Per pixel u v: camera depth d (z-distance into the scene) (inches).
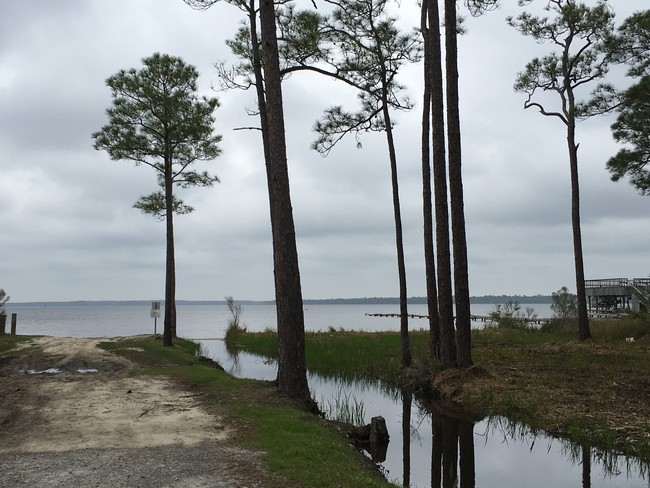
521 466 312.7
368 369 685.9
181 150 989.8
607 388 472.1
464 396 483.5
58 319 3366.1
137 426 322.0
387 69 655.1
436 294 653.3
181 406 381.7
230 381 473.4
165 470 235.9
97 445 279.4
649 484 277.7
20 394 423.8
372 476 249.6
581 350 752.3
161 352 690.8
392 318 3430.1
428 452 344.8
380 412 460.4
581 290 878.4
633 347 768.9
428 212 669.3
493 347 826.2
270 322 2842.0
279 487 214.7
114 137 823.1
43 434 302.4
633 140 728.3
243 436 296.8
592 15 839.1
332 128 683.4
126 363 601.6
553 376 534.9
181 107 826.2
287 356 407.8
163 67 802.2
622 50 762.8
